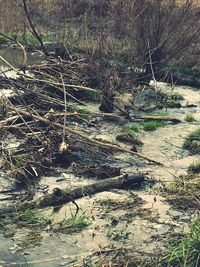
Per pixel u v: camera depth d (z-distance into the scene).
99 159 8.03
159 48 13.98
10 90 10.43
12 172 7.11
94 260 5.34
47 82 10.79
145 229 6.00
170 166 7.94
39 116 8.83
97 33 14.69
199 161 8.13
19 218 6.11
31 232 5.84
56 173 7.38
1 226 5.94
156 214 6.37
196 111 11.26
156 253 5.48
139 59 13.74
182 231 5.89
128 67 13.32
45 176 7.27
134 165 7.91
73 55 13.37
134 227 6.04
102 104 10.53
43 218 6.11
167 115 10.77
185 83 13.98
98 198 6.73
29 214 6.15
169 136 9.36
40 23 20.09
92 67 12.23
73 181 7.18
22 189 6.86
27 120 8.96
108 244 5.66
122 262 5.26
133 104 11.12
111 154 8.27
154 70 14.02
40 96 10.16
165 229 6.01
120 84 11.97
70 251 5.50
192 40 14.72
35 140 8.20
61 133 8.35
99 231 5.92
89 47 13.62
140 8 13.85
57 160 7.73
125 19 14.41
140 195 6.90
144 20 13.82
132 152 8.01
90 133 9.18
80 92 11.41
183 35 14.27
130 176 7.17
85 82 11.80
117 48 14.00
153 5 13.89
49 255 5.41
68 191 6.69
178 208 6.56
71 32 16.22
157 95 11.73
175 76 14.08
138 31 13.92
